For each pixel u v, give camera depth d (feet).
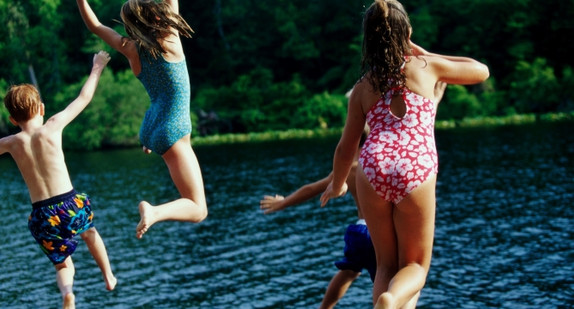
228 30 217.15
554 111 178.70
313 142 158.30
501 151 121.49
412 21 195.31
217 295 55.16
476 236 68.74
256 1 212.43
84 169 134.31
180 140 15.97
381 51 14.02
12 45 182.70
